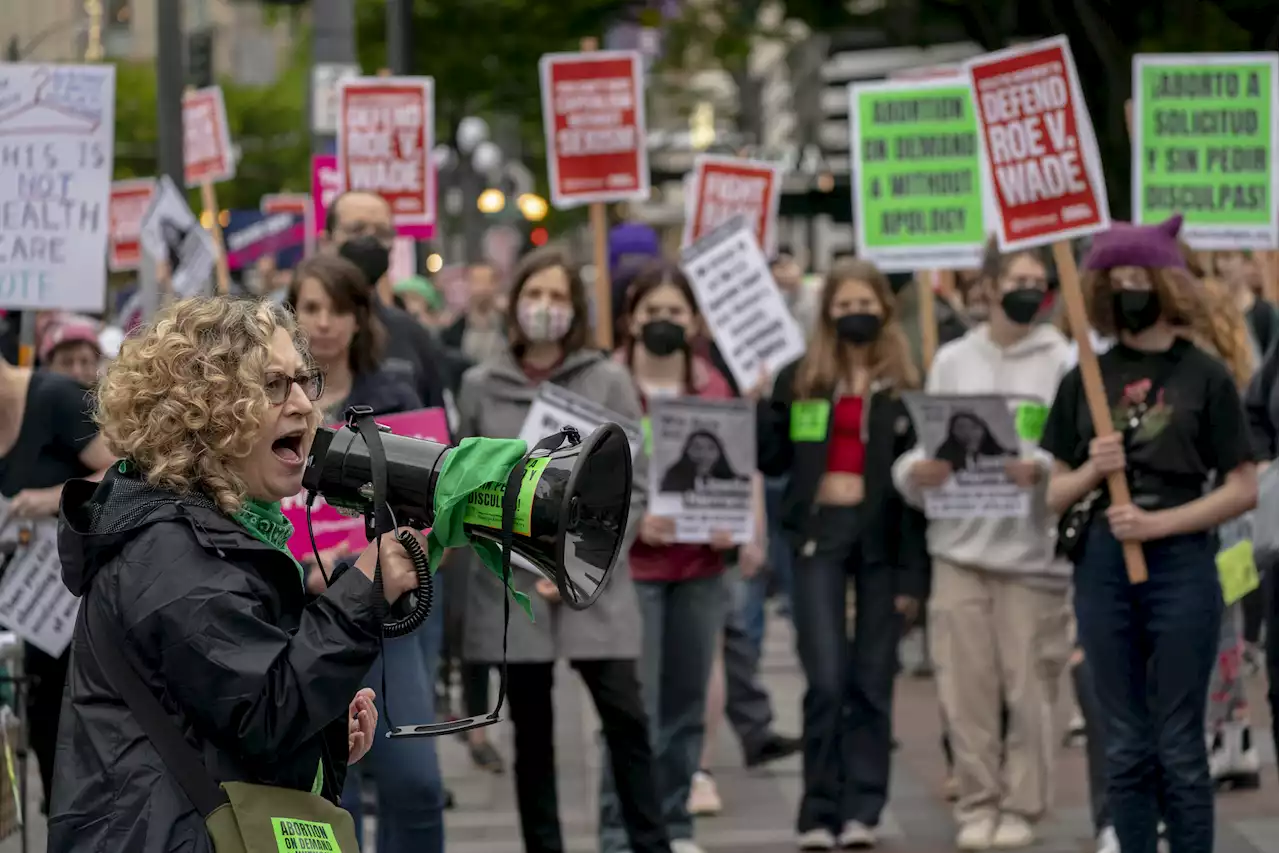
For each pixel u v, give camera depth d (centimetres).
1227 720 1048
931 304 1180
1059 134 923
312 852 423
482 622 813
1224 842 928
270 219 2123
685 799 931
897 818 1027
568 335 842
